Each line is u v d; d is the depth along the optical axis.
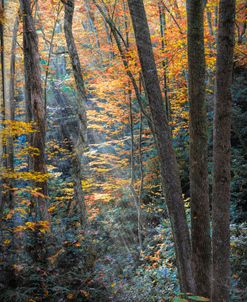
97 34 14.07
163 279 6.66
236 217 8.88
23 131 6.68
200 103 3.80
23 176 6.31
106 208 11.34
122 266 8.13
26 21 7.70
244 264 6.35
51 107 17.16
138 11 4.03
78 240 5.46
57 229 6.24
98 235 7.41
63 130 16.00
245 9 8.34
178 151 11.83
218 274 3.43
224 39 3.22
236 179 9.66
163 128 4.14
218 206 3.39
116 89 10.00
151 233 9.99
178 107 10.38
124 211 11.19
